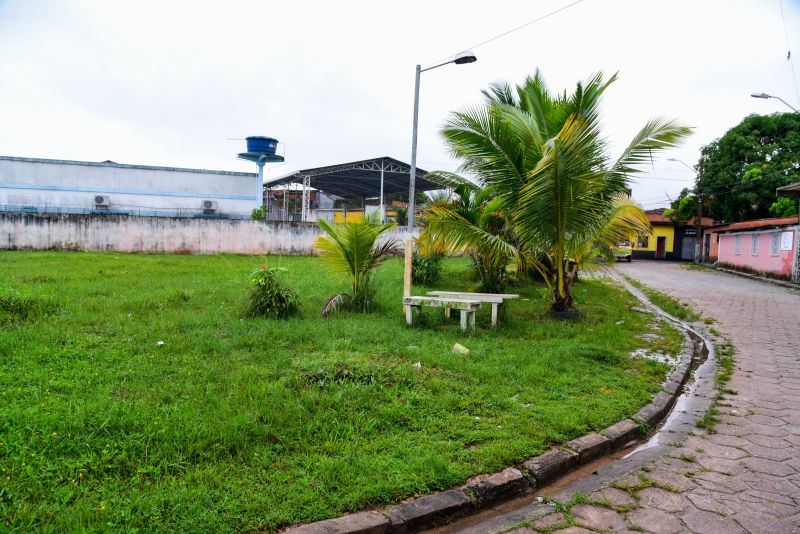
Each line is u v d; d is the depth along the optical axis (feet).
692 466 12.09
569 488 11.05
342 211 138.72
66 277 33.22
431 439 11.97
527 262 30.73
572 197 25.70
